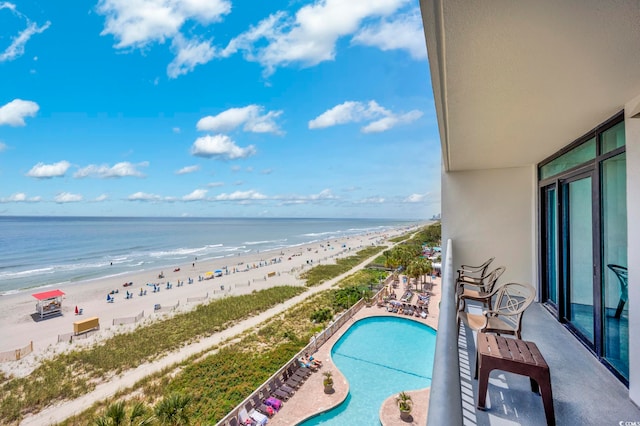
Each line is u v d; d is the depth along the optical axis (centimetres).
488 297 343
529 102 220
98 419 727
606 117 254
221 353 1335
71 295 2456
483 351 205
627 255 231
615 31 134
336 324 1378
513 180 512
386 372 1063
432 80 199
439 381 99
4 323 1833
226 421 805
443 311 168
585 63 164
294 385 973
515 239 508
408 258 2738
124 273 3381
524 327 346
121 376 1217
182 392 1055
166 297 2377
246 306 2048
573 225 344
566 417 195
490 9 122
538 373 187
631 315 210
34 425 959
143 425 722
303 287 2572
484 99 215
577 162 328
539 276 446
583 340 305
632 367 210
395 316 1518
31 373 1246
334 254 4738
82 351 1432
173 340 1534
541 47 148
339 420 835
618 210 254
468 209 535
